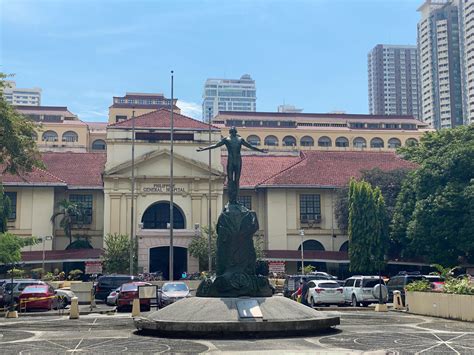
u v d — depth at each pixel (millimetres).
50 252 53625
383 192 56594
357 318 22922
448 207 45406
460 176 46969
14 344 15398
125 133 58031
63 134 97875
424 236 47156
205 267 52656
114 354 13289
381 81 196500
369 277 32844
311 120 107062
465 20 145625
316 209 60719
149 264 52969
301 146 102875
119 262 51625
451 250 47000
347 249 60188
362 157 64688
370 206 51531
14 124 37531
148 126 58438
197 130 58938
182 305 17578
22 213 57219
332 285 31484
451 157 46938
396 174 57406
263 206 61875
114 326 20219
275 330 15930
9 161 40500
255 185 61750
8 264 45812
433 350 13711
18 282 33656
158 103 110250
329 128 104375
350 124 108000
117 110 102625
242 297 17969
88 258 53438
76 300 24844
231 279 18328
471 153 46406
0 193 42438
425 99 160375
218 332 15773
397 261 53000
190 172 58281
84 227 59406
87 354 13398
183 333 16016
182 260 56219
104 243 55969
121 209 56812
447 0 159500
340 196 58031
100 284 37312
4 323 22312
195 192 57938
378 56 197500
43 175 57750
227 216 19359
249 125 104938
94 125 110500
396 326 19359
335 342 14883
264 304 17094
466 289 22156
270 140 102500
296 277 37062
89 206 60062
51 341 15906
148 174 57500
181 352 13312
